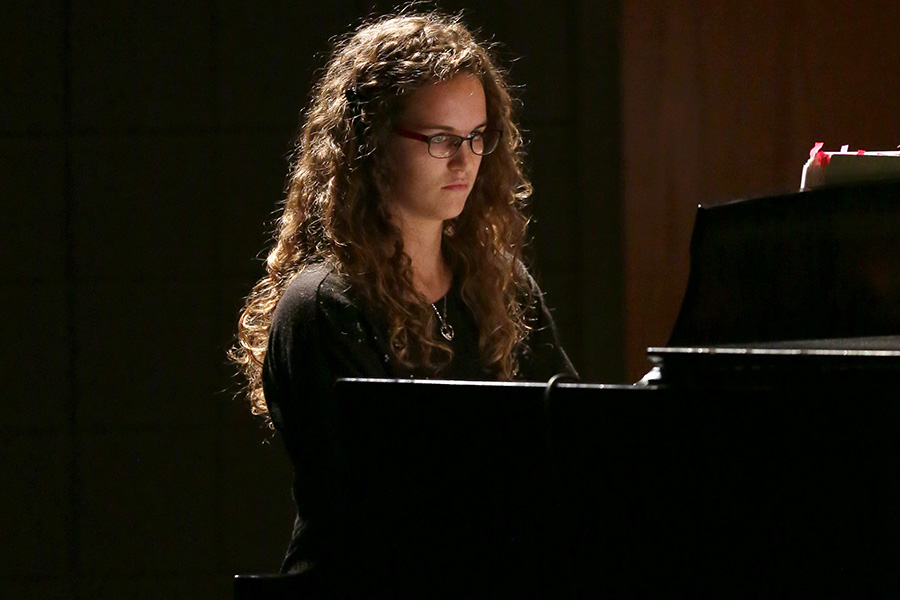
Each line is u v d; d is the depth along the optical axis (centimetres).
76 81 1145
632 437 350
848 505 325
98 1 1143
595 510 357
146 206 1155
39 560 1155
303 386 486
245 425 1159
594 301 1170
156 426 1160
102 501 1155
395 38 538
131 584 1159
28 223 1152
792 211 421
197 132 1155
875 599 324
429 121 520
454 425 383
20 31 1141
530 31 1155
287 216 581
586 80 1156
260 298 591
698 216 420
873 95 1176
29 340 1154
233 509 1160
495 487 376
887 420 320
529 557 372
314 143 564
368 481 401
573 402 358
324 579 436
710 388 338
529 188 622
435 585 390
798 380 332
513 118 988
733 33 1169
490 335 563
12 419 1153
